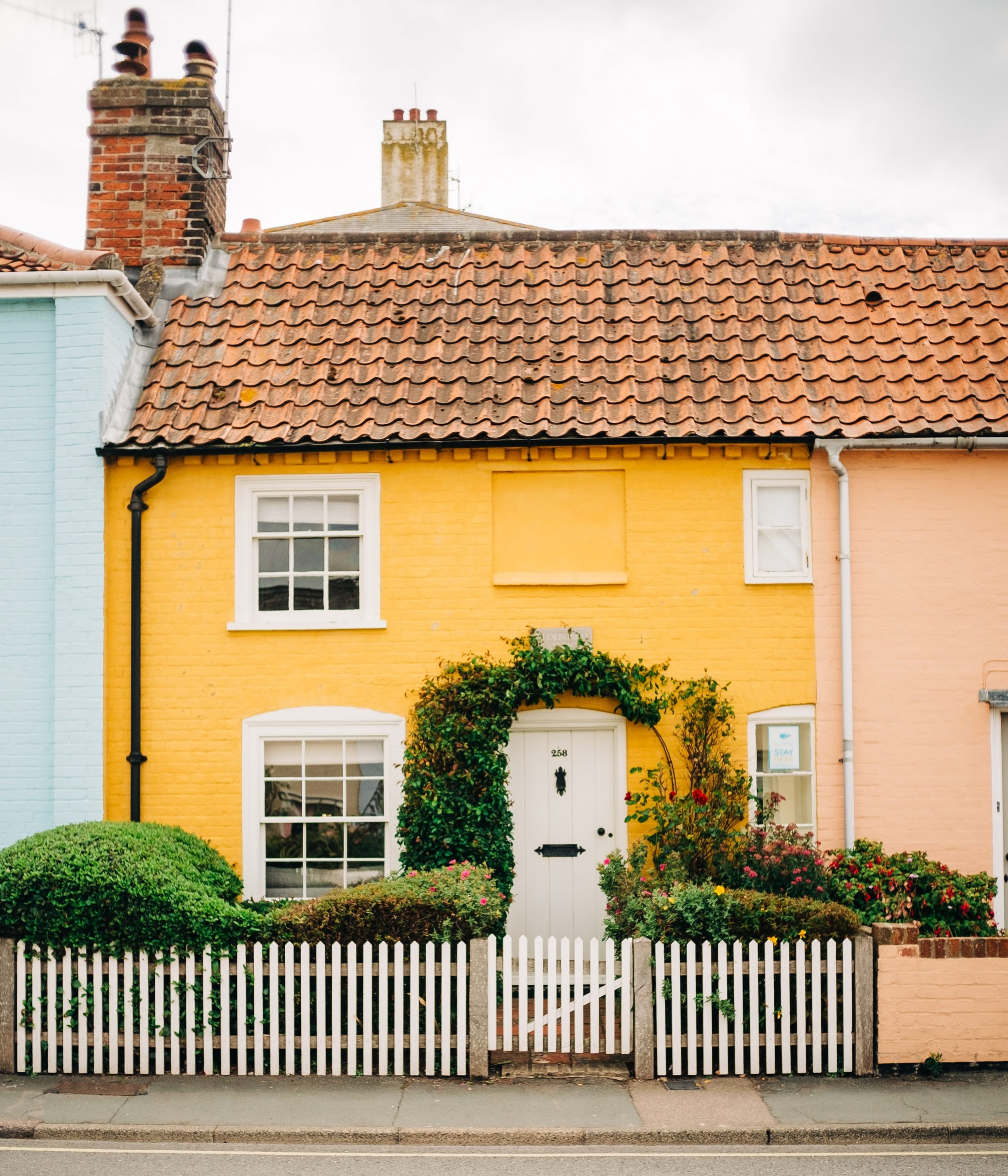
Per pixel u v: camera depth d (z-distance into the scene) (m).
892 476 10.62
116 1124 7.11
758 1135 7.04
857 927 8.15
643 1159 6.77
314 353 11.30
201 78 12.45
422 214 20.64
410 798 10.01
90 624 10.35
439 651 10.51
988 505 10.62
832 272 12.16
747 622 10.52
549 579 10.52
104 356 10.46
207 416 10.62
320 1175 6.49
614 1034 8.15
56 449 10.42
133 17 12.48
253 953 8.13
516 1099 7.59
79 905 8.04
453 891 8.35
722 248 12.38
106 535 10.52
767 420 10.48
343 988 8.22
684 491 10.59
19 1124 7.09
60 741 10.27
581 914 10.48
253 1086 7.82
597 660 10.13
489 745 9.99
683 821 9.85
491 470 10.62
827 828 10.38
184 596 10.53
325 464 10.59
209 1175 6.48
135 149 12.18
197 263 12.11
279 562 10.73
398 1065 8.02
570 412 10.48
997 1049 8.05
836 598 10.53
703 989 8.07
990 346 11.30
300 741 10.59
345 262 12.43
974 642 10.52
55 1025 8.06
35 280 10.27
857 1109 7.38
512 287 12.05
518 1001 9.51
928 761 10.43
